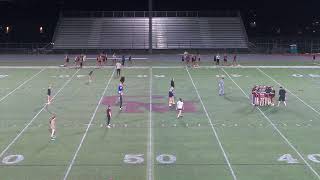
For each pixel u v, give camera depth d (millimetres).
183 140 28359
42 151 26453
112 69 53125
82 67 54375
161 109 35562
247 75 49406
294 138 28734
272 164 24516
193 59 55188
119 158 25375
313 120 32656
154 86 43688
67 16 76562
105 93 40781
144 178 22656
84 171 23562
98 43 70812
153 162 24797
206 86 43719
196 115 33906
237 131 30156
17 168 23969
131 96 39750
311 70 52719
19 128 30766
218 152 26312
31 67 54344
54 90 41875
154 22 74312
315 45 72500
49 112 34656
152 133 29719
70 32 72312
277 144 27625
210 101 38031
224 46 70625
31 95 39969
